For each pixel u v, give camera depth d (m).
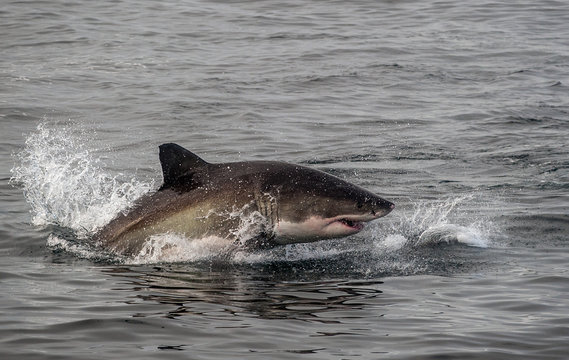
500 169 50.66
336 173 49.66
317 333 27.47
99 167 50.94
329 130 60.69
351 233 35.88
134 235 36.72
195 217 35.94
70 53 84.94
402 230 39.59
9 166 50.62
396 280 33.16
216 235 35.84
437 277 33.41
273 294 31.41
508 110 65.88
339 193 35.50
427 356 25.80
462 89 73.12
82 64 80.56
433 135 59.31
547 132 60.03
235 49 87.69
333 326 28.09
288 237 35.97
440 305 30.19
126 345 26.27
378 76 77.06
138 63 81.38
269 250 36.84
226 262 35.66
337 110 66.38
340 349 26.19
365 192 35.84
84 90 71.62
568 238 38.22
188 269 34.72
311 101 68.94
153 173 49.88
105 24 98.00
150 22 99.50
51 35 91.94
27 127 60.84
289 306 30.03
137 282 32.72
